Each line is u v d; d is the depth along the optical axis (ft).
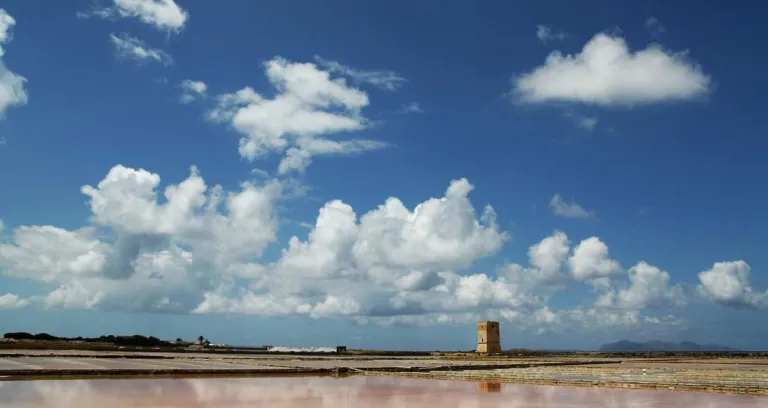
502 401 97.09
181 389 107.86
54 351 267.80
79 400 87.66
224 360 227.81
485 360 308.81
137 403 85.97
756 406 90.84
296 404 88.89
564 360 328.29
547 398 102.01
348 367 182.91
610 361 311.68
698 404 93.56
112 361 191.31
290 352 393.91
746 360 353.31
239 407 84.38
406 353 467.52
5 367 145.18
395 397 101.81
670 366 239.09
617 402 96.17
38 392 97.50
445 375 156.97
